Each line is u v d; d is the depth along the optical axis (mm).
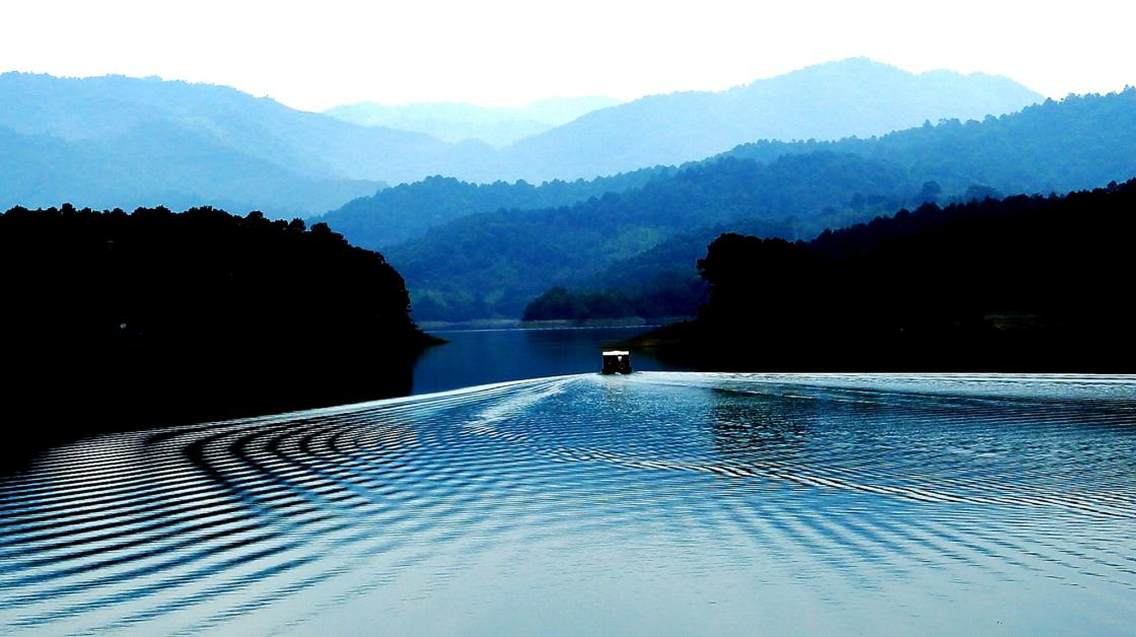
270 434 37906
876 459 29156
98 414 49219
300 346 134500
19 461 31156
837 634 13633
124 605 15227
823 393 51094
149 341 115312
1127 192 149375
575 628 14078
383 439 35625
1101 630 13641
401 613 14781
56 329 102062
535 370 92312
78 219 114938
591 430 37375
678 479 26047
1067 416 38938
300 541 19328
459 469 28219
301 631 14031
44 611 14977
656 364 96438
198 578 16719
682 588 15812
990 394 47906
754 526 20141
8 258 99500
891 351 108688
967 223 163500
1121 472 26391
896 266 152625
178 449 33750
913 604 14773
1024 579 15906
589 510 22062
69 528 20734
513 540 19266
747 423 38844
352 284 153750
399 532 20062
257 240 132750
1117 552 17531
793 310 148375
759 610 14648
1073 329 120625
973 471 26828
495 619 14500
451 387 69812
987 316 140375
